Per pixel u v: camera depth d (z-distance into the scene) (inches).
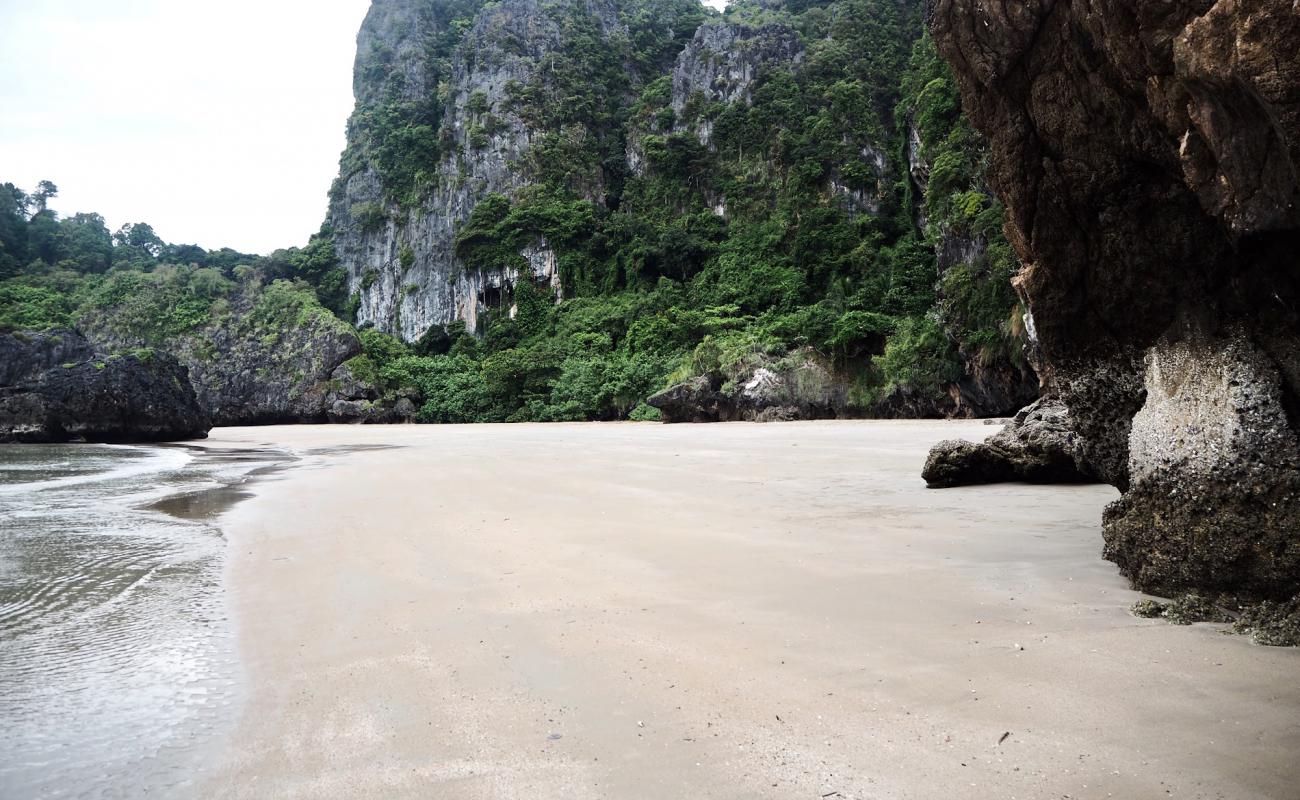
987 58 226.4
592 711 149.0
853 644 177.3
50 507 490.6
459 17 5187.0
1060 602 203.2
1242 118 152.2
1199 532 192.7
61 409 1456.7
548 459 717.9
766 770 123.3
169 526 405.7
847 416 1980.8
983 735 130.3
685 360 2396.7
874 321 1989.4
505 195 4013.3
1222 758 117.6
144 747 143.3
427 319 4069.9
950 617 193.9
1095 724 131.3
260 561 307.7
